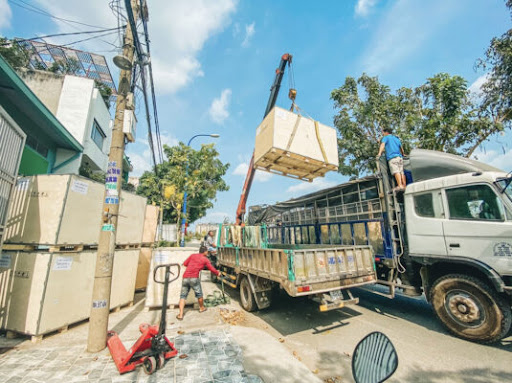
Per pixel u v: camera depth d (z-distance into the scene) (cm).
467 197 450
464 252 435
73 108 1210
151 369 302
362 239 648
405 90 1138
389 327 487
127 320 502
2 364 326
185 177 1402
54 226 421
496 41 955
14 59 1266
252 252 592
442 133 998
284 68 887
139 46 474
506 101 959
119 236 569
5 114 363
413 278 528
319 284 458
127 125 414
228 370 316
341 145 1191
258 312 588
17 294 410
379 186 615
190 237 3466
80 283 462
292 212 963
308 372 319
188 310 579
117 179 405
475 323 408
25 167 862
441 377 316
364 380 145
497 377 313
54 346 377
